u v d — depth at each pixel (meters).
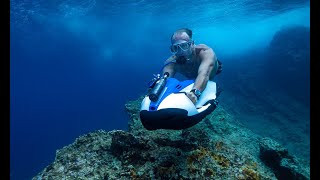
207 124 3.90
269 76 19.38
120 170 2.86
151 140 3.12
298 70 17.69
